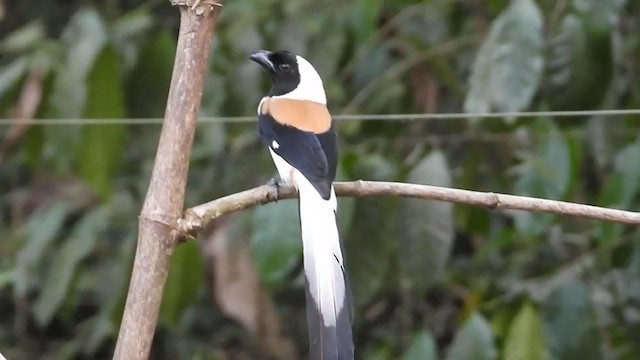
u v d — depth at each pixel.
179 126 5.56
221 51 10.52
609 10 8.95
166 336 13.77
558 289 9.69
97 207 11.42
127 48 10.73
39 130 10.08
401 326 12.52
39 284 12.55
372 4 10.12
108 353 14.61
